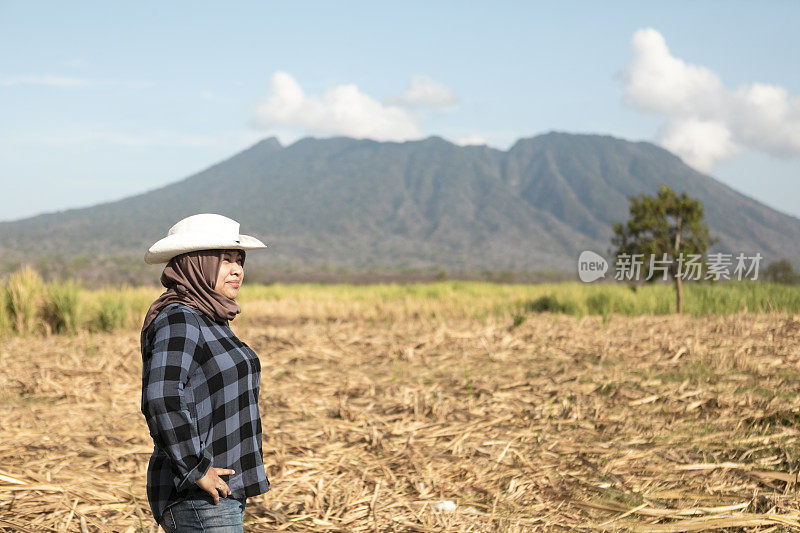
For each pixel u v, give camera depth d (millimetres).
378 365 9234
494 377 7992
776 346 9453
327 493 4402
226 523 2266
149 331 2299
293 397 7191
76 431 5695
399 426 5930
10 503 3953
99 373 8195
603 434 5578
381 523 3949
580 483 4496
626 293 16156
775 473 4449
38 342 10938
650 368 8195
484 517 4012
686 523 3754
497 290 23062
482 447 5305
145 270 154500
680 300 14789
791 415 5758
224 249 2367
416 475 4719
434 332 11836
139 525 3812
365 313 16516
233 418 2301
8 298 12414
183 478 2117
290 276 172250
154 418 2080
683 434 5465
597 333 11258
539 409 6387
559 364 8734
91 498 4133
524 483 4539
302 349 10430
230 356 2322
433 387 7441
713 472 4586
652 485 4402
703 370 7926
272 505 4195
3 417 6141
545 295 17609
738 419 5793
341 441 5574
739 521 3719
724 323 11930
